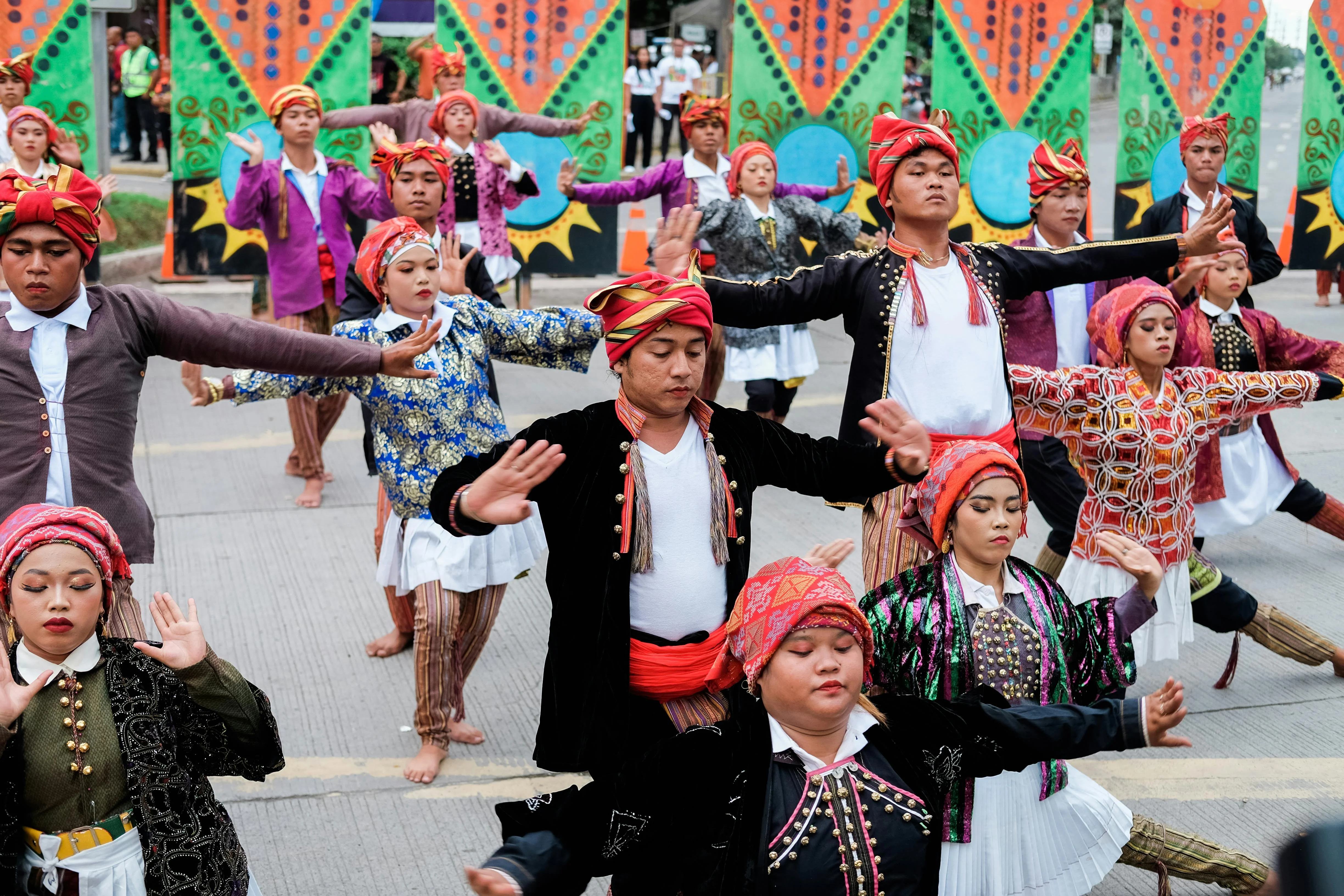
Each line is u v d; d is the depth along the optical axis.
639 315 3.86
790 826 3.50
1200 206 9.55
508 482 3.76
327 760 5.97
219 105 12.48
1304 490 7.72
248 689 3.84
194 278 14.18
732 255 10.16
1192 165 9.52
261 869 5.13
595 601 3.96
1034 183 7.67
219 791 5.71
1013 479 4.39
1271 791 5.74
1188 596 5.98
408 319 5.97
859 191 13.71
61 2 12.05
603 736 3.93
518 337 6.13
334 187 9.75
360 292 6.71
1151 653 5.97
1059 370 5.90
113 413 4.86
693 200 10.60
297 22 12.56
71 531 3.77
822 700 3.46
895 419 4.18
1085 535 5.97
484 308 6.13
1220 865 4.65
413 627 6.93
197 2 12.27
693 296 3.91
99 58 13.02
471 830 5.43
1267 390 5.96
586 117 12.92
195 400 5.66
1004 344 5.85
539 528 6.21
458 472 3.98
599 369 13.35
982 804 4.14
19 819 3.70
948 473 4.45
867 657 3.63
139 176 24.03
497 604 6.07
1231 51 13.97
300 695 6.58
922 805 3.59
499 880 3.29
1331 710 6.51
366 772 5.89
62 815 3.72
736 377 10.12
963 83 13.66
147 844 3.71
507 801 5.51
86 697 3.77
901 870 3.54
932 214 5.67
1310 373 6.05
